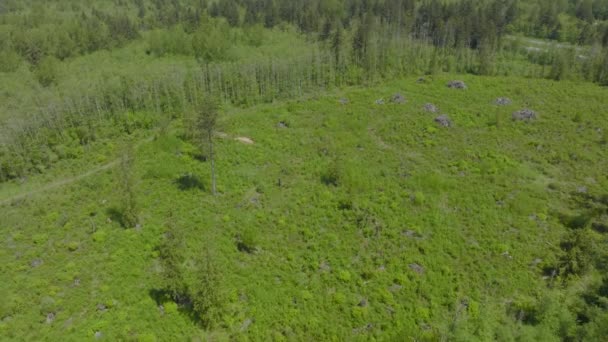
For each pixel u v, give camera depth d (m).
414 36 139.62
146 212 53.44
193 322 38.34
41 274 44.41
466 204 54.03
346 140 72.31
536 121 78.06
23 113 81.75
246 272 43.94
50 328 37.97
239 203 55.56
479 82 101.50
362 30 113.56
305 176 61.53
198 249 46.75
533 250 46.41
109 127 77.62
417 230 49.25
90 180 62.72
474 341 35.50
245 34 147.88
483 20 132.62
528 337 35.50
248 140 72.69
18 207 57.69
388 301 40.62
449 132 74.88
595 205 53.59
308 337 37.44
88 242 48.88
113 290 41.62
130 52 134.38
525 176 60.34
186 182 59.69
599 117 79.06
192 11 171.25
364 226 50.31
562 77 104.62
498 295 41.34
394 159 66.12
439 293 41.50
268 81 97.00
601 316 36.00
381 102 89.31
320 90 100.62
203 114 56.25
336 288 42.31
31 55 119.94
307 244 48.06
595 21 163.88
